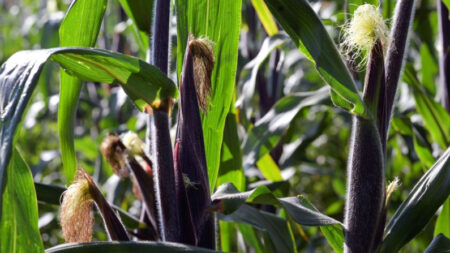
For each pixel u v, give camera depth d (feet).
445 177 3.58
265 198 3.55
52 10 11.30
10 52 15.44
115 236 3.44
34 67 2.67
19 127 2.56
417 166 7.32
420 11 6.51
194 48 3.34
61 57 3.14
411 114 8.57
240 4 3.57
